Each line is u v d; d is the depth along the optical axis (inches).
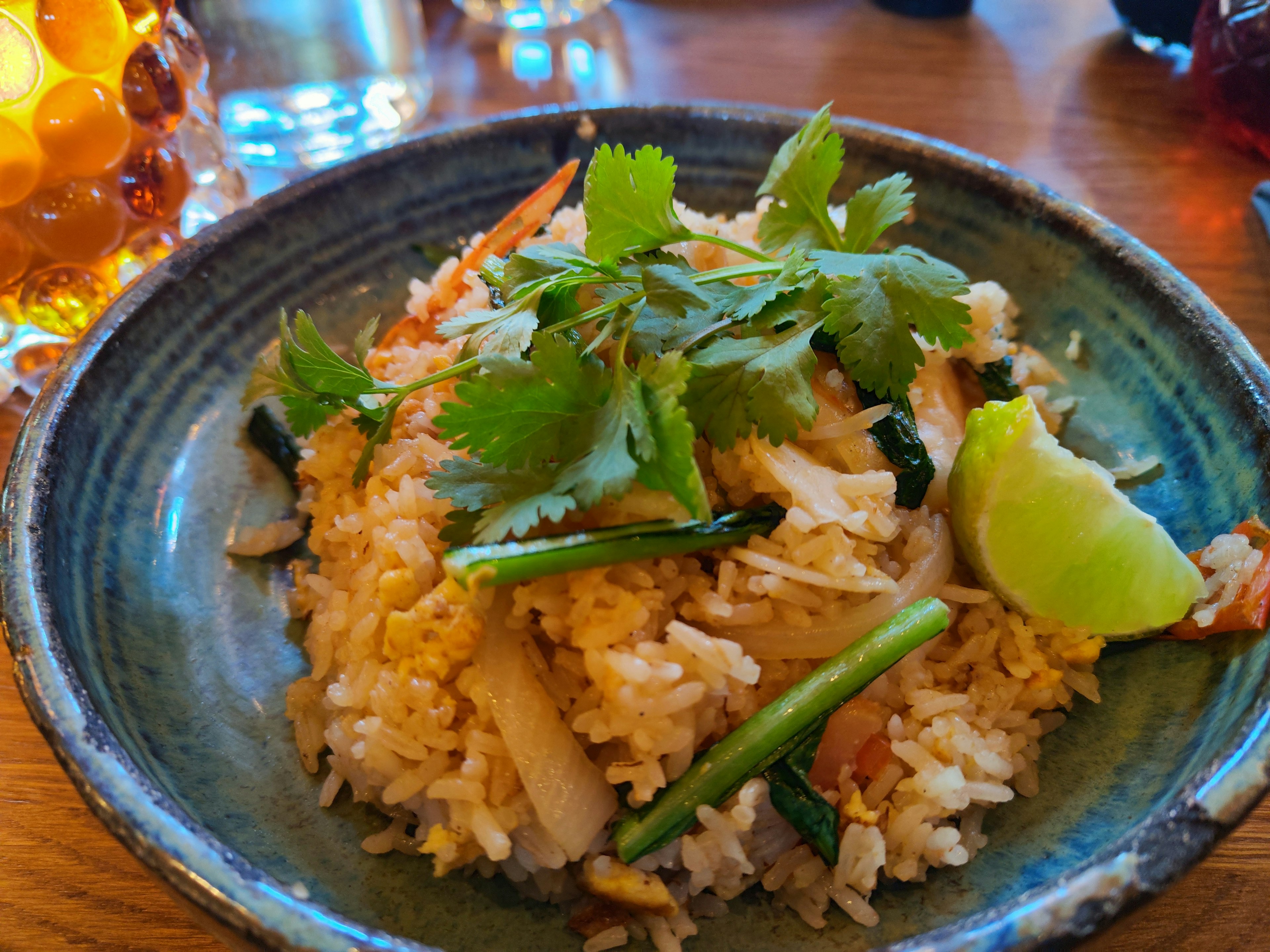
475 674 6.4
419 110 13.4
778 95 13.9
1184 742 6.2
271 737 7.1
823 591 6.8
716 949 6.2
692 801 6.2
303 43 12.4
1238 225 11.4
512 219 9.0
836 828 6.4
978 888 6.2
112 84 8.8
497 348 6.7
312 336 7.1
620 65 14.7
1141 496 7.8
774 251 8.3
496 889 6.5
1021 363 8.8
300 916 4.8
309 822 6.7
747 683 6.4
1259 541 6.6
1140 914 4.9
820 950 6.1
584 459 6.1
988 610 7.2
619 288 7.3
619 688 6.0
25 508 6.5
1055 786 6.6
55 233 8.9
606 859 6.2
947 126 13.2
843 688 6.3
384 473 7.4
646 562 6.6
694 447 7.0
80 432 7.3
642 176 7.1
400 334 9.0
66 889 6.4
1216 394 7.4
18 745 7.2
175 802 5.5
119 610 7.0
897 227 9.7
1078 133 13.1
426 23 15.9
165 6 9.7
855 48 15.1
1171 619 6.7
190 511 8.0
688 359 6.7
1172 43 14.8
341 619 7.1
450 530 6.6
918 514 7.3
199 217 10.7
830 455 7.3
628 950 6.1
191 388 8.4
